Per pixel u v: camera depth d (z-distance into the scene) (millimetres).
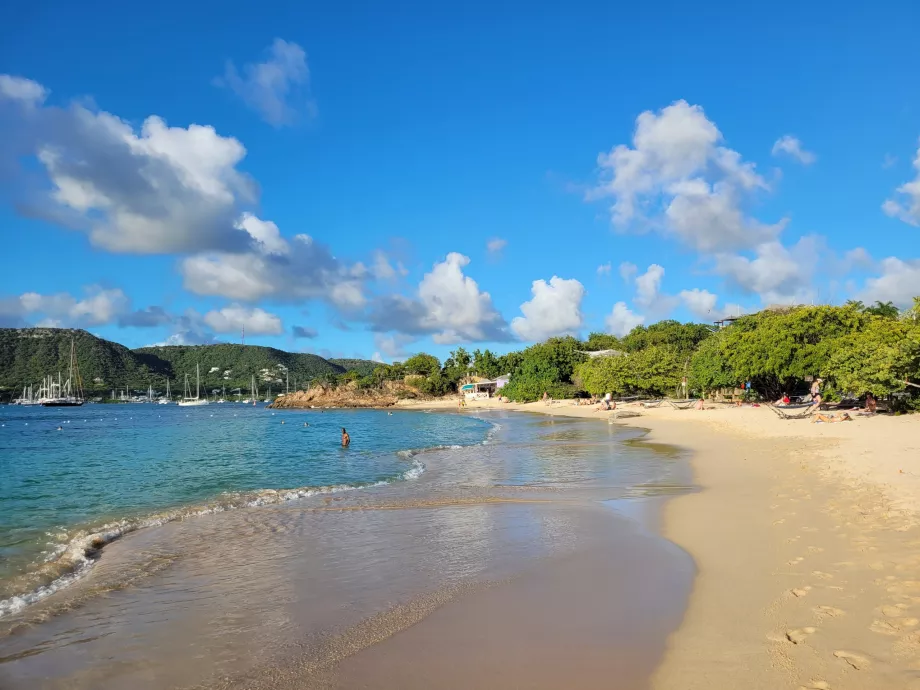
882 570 7727
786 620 6465
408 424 69938
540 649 6324
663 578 8539
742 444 27312
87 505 17719
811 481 15328
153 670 6359
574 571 9211
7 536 13625
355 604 8156
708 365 64000
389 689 5598
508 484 19172
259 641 7004
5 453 37375
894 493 12383
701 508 13383
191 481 22641
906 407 34875
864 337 42406
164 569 10266
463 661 6129
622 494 16406
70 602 8633
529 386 104750
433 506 15531
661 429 40719
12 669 6469
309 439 46688
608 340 132750
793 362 47469
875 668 5184
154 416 117125
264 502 16938
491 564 9867
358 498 17219
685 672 5523
